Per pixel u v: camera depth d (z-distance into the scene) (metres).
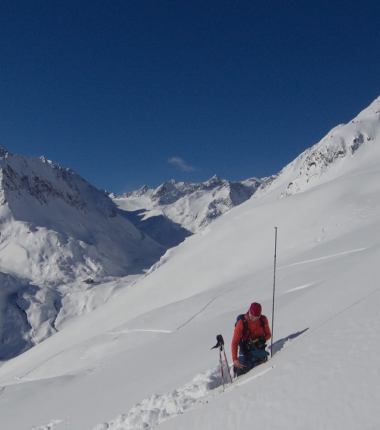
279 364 4.39
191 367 9.78
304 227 47.62
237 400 3.96
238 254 52.53
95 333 52.06
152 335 25.41
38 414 12.73
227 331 13.11
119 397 10.28
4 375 51.12
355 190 50.88
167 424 4.95
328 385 3.26
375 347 3.45
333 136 104.75
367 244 25.81
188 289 51.66
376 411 2.65
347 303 6.02
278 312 10.06
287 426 3.04
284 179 175.75
